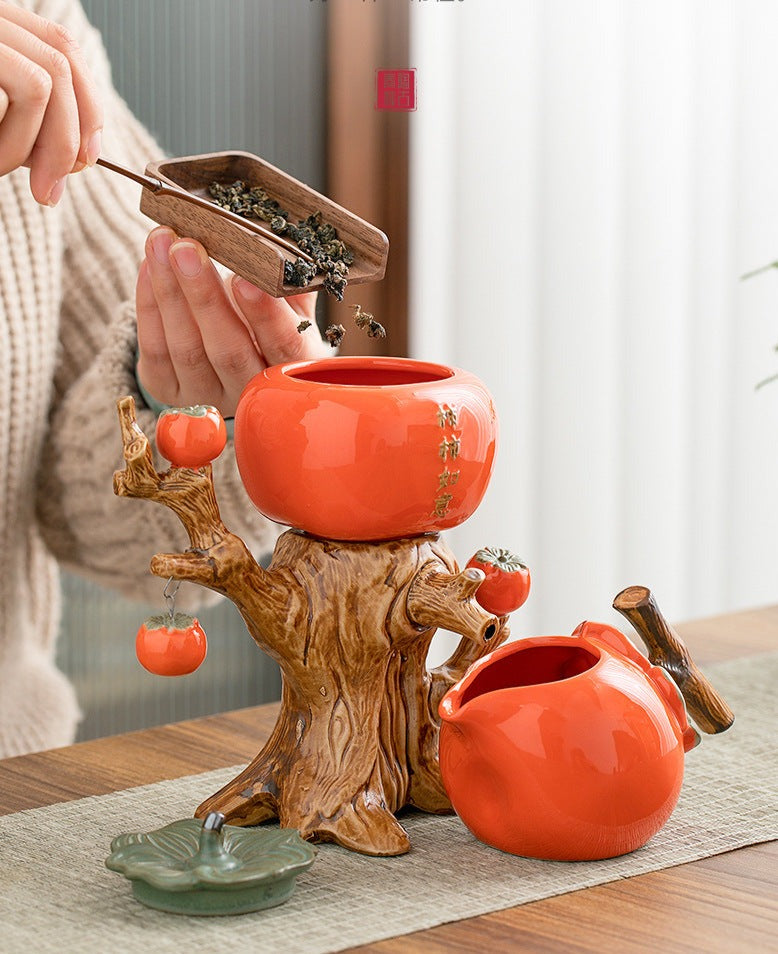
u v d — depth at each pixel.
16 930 1.15
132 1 2.17
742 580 2.72
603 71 2.43
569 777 1.19
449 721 1.19
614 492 2.60
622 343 2.56
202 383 1.35
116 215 1.68
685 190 2.54
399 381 1.27
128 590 1.73
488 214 2.41
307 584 1.23
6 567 1.68
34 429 1.66
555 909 1.17
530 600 2.57
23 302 1.63
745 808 1.26
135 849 1.18
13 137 1.27
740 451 2.67
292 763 1.24
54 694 1.76
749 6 2.50
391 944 1.14
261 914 1.16
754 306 2.61
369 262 1.29
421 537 1.24
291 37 2.32
